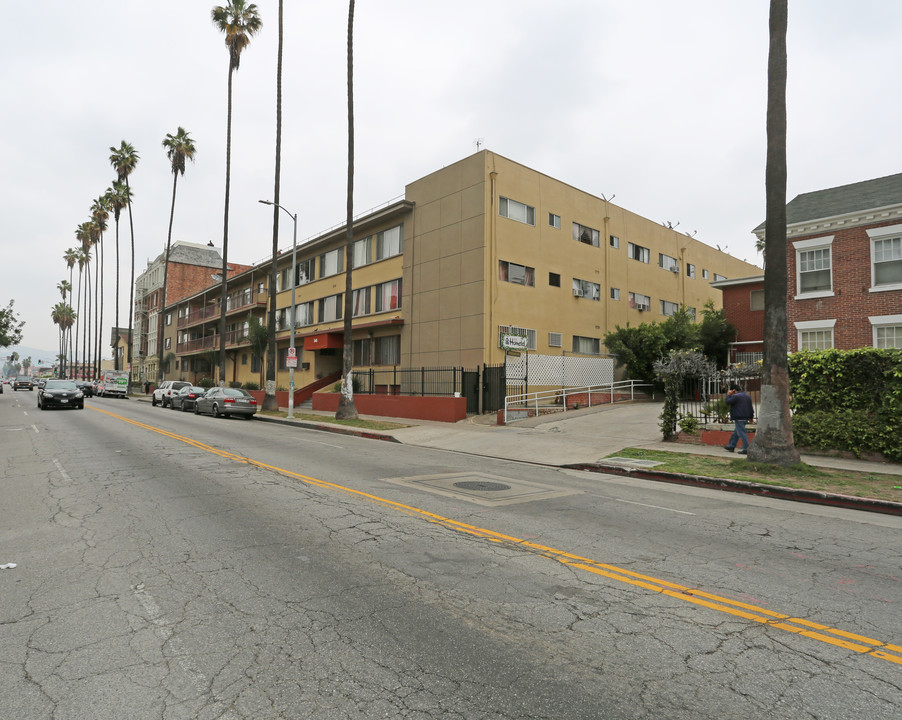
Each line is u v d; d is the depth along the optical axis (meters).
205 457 12.12
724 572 5.34
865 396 12.82
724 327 29.69
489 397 23.09
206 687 3.18
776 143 11.49
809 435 13.20
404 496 8.49
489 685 3.23
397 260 28.27
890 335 18.94
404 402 23.91
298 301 37.66
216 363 46.22
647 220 34.22
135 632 3.86
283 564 5.29
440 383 25.14
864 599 4.70
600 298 30.02
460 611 4.28
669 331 28.28
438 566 5.29
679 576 5.19
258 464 11.29
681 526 7.16
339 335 31.88
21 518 6.95
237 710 2.96
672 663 3.53
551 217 27.30
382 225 29.48
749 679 3.34
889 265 19.02
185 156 47.16
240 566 5.23
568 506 8.19
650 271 34.12
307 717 2.90
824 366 13.35
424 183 26.78
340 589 4.68
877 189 20.94
